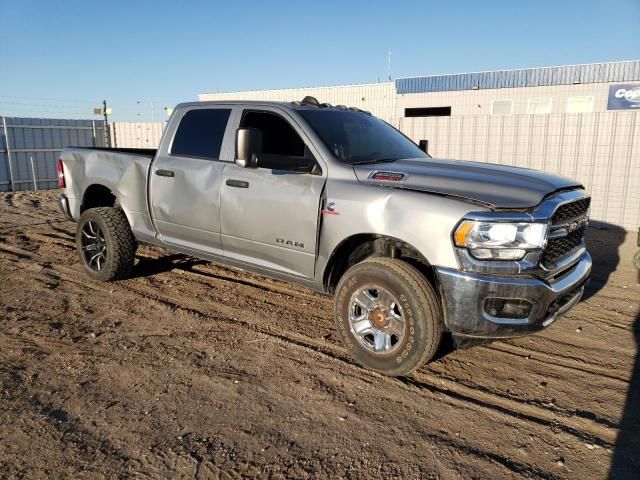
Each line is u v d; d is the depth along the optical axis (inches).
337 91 1171.9
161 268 259.9
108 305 206.4
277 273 178.5
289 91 1209.4
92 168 235.8
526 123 426.0
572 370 157.6
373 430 125.3
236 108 193.0
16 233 354.9
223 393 140.8
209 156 195.3
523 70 935.7
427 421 129.6
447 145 462.9
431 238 138.1
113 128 800.9
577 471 111.7
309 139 169.0
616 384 149.3
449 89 1019.9
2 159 673.0
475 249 133.3
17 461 111.5
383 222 146.2
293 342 173.9
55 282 235.6
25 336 175.2
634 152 388.5
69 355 161.6
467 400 139.6
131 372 151.6
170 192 204.4
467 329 136.0
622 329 189.5
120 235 223.9
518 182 146.6
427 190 145.0
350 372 153.6
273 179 172.6
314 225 161.9
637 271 271.3
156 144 767.7
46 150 716.7
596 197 407.5
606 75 866.1
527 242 133.6
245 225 180.7
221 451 116.2
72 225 392.8
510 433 125.2
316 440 121.0
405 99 1083.9
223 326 186.7
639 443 121.4
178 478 107.5
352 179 157.9
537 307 135.6
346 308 155.3
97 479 106.6
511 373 155.4
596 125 398.6
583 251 165.9
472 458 115.4
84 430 123.0
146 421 127.0
